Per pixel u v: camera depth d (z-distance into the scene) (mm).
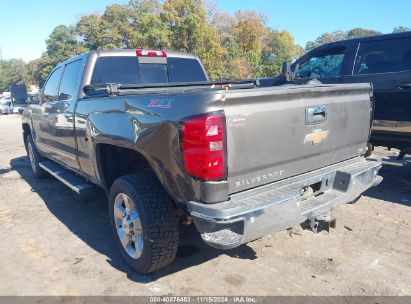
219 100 2490
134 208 3172
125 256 3357
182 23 43062
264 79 6449
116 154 3814
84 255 3686
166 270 3348
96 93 4098
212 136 2457
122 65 4570
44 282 3205
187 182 2625
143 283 3146
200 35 43844
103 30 61375
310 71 6445
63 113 4527
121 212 3363
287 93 2834
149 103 2936
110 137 3365
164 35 42406
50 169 5422
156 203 2982
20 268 3459
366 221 4387
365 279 3162
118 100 3328
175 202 2879
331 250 3680
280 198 2719
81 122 4004
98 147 3721
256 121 2680
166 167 2766
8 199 5602
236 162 2605
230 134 2547
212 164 2482
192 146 2506
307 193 3213
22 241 4051
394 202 5035
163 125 2703
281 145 2881
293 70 6594
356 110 3635
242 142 2617
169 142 2682
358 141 3775
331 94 3305
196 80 5223
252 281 3146
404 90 5242
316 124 3148
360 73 5719
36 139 6180
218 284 3111
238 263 3449
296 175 3119
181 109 2619
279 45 70500
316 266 3379
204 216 2508
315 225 3066
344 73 5875
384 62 5500
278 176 2943
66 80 4824
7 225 4531
